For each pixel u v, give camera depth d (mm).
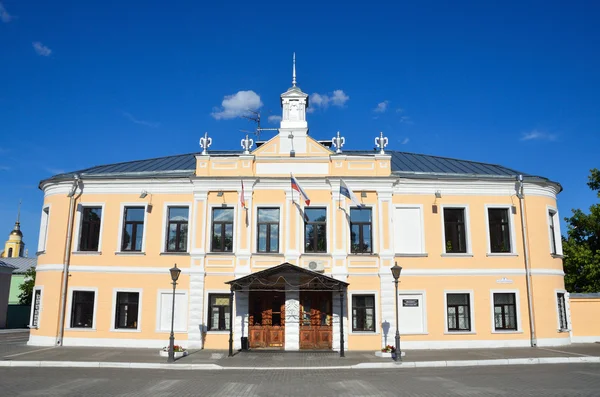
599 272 31281
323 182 25766
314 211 25828
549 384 14148
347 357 21484
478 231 25797
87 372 17359
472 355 21500
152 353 22469
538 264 25656
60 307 25109
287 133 26391
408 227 25734
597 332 26672
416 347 24359
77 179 26234
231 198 25875
